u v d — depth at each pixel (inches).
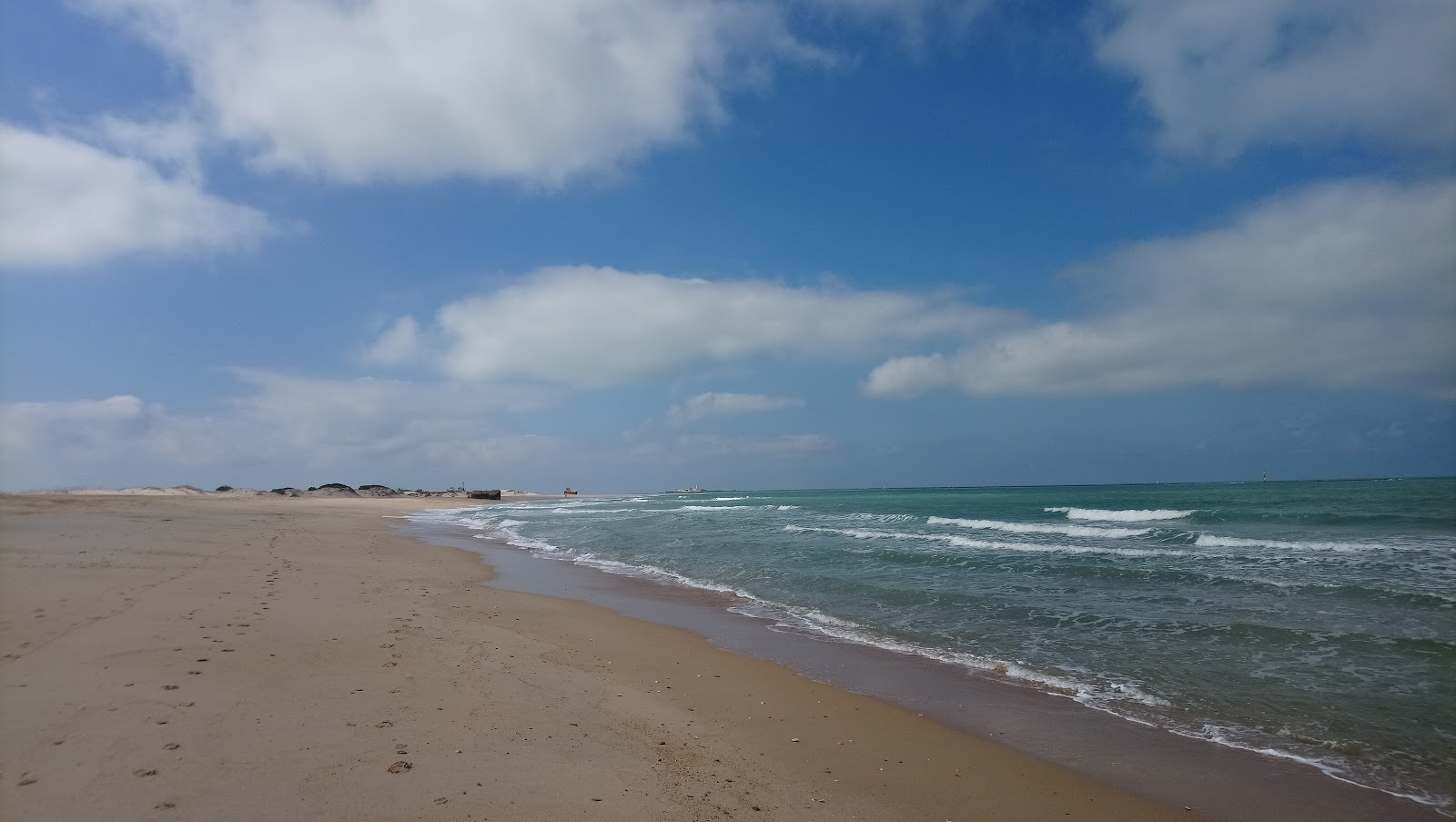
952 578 676.1
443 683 309.1
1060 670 381.4
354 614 446.9
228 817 176.2
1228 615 490.3
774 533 1224.8
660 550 986.1
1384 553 772.0
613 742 255.4
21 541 675.4
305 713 255.9
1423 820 217.9
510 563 854.5
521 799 199.8
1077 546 909.2
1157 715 311.4
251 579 550.9
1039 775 249.8
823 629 484.7
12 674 277.1
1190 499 2080.5
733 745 267.0
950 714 314.5
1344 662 381.7
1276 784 243.8
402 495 3914.9
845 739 280.7
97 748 212.1
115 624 363.9
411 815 184.5
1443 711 309.1
